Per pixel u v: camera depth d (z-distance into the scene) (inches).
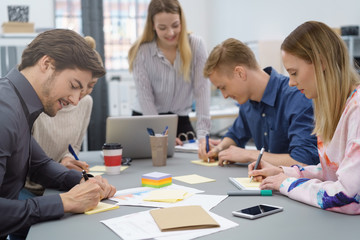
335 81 43.2
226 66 66.1
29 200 39.0
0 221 36.9
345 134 42.1
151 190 49.4
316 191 41.2
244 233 33.8
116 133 70.8
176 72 93.7
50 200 39.4
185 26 90.0
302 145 60.0
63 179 52.2
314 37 44.0
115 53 241.3
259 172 52.1
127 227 35.6
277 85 67.3
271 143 69.4
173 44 89.5
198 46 94.6
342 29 157.2
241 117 77.3
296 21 195.0
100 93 213.8
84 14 212.2
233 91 67.7
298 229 34.4
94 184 42.2
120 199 45.4
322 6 179.8
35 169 54.2
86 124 75.2
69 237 34.0
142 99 94.7
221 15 254.2
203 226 34.9
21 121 41.4
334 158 45.3
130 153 72.9
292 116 63.7
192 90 97.8
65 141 69.3
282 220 36.9
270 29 212.5
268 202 43.1
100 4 213.3
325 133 44.8
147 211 40.2
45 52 41.1
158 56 92.2
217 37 260.4
